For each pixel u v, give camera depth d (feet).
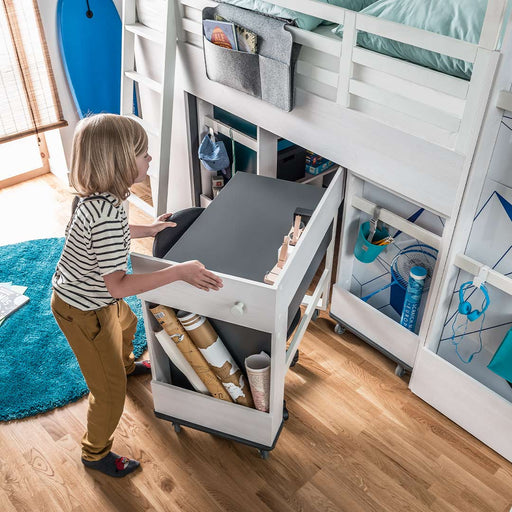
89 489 6.07
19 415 6.81
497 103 5.01
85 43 10.11
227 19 6.84
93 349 5.31
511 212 5.48
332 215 6.74
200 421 6.34
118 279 4.71
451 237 5.93
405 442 6.59
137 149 4.73
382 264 7.27
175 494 6.03
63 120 10.56
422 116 5.59
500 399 6.09
